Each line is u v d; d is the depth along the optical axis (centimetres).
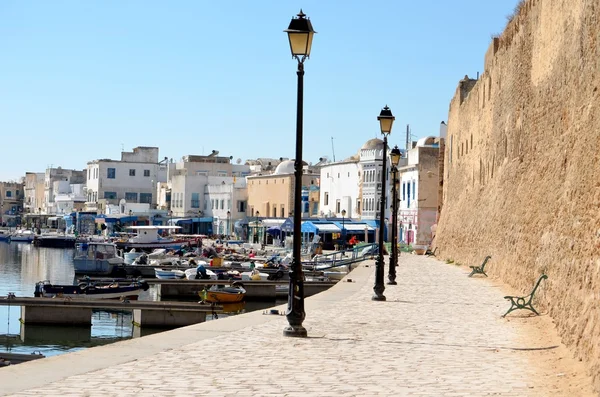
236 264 7594
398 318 2295
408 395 1220
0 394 1137
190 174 15375
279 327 1986
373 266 5481
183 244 11188
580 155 2045
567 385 1316
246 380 1307
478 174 5344
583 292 1698
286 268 6862
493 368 1475
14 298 4038
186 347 1638
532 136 3309
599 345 1366
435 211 9538
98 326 4138
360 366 1473
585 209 1869
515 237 3431
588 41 2091
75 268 7919
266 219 12206
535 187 3055
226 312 4594
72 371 1333
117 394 1159
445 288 3438
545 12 3016
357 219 10700
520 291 3073
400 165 10894
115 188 16700
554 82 2784
